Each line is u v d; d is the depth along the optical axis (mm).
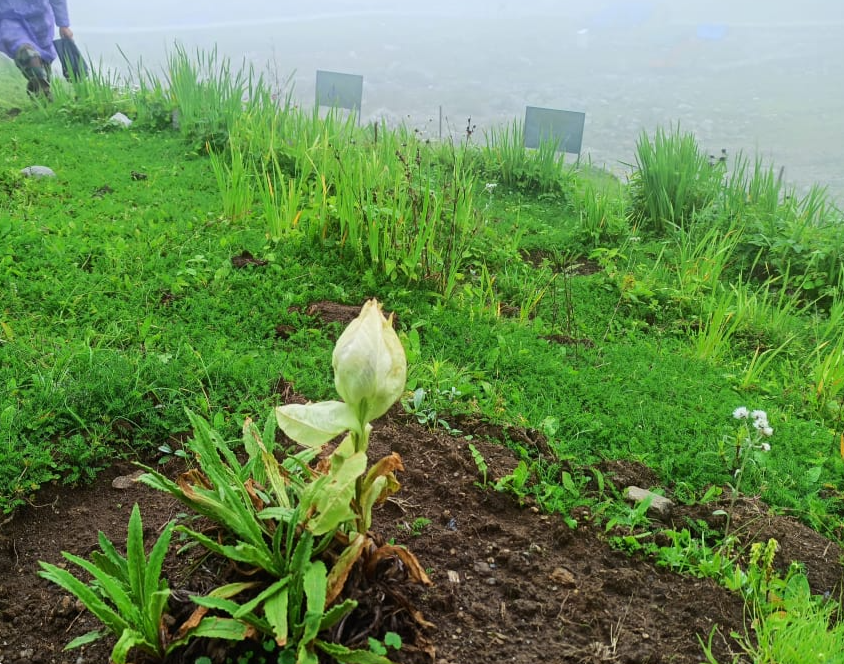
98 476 2994
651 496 3084
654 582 2680
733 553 2887
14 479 2822
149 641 2004
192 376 3496
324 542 2146
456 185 5652
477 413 3592
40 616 2385
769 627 2389
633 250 6578
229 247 5250
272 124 7492
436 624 2305
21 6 9227
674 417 3859
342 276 5066
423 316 4664
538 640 2328
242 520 2166
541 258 6441
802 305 5996
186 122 8156
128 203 6172
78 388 3271
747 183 7254
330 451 3115
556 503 2965
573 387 4039
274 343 4156
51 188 6227
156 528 2709
